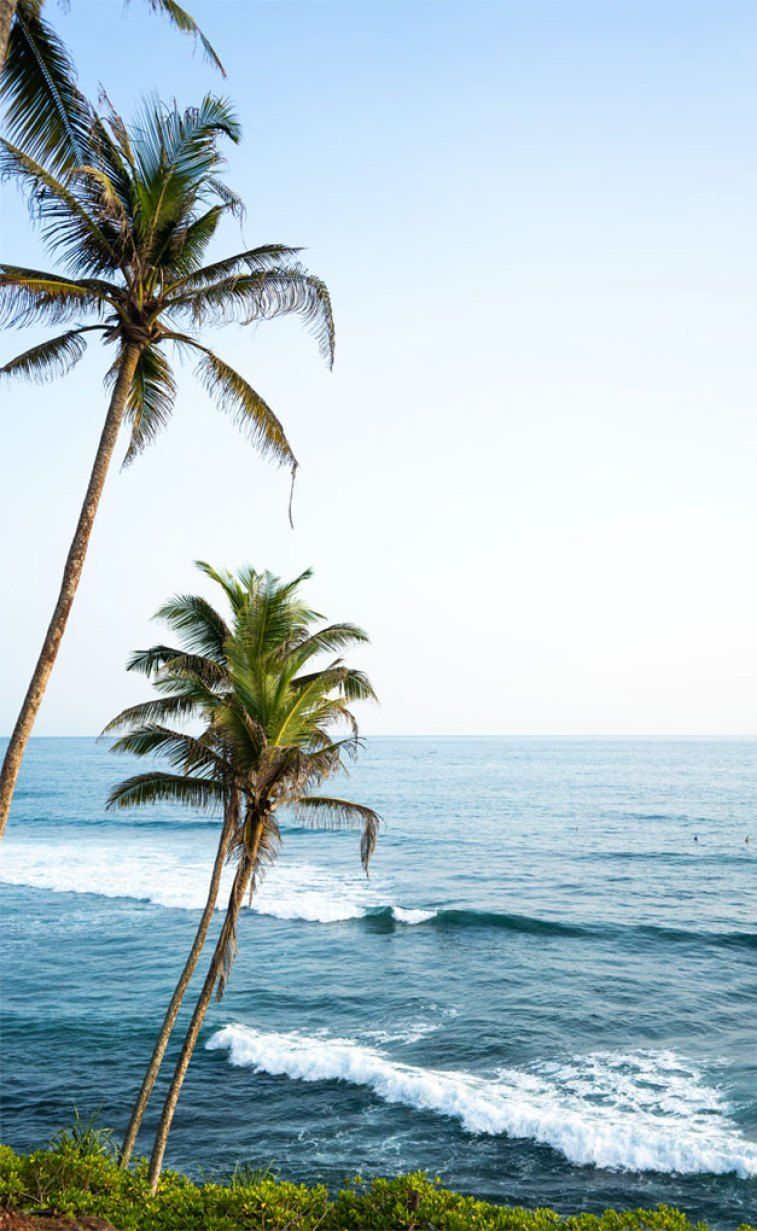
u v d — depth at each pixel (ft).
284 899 164.04
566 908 158.81
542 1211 35.09
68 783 475.31
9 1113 77.25
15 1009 102.94
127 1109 78.23
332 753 50.67
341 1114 76.84
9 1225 29.50
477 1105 76.54
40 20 31.53
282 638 50.80
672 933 139.95
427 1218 34.68
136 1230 32.73
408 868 204.23
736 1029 96.02
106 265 35.53
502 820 308.19
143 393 40.65
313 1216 35.40
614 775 583.17
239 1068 86.74
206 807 52.26
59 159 34.06
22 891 170.09
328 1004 105.40
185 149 35.19
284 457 40.93
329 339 38.52
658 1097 77.87
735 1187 64.23
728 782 512.22
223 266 37.47
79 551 32.65
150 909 154.20
